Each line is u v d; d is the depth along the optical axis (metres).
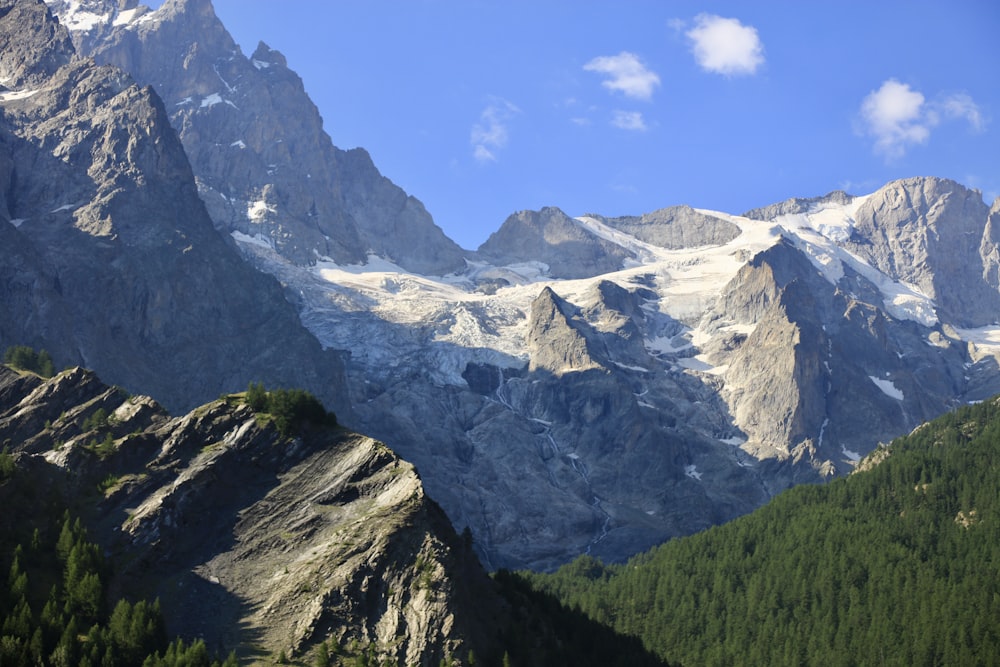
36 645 198.12
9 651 195.88
